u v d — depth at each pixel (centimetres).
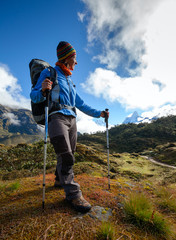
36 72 208
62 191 242
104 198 222
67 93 212
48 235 134
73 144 229
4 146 795
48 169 534
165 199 252
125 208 191
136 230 161
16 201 212
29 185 302
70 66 235
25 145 724
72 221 158
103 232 140
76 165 494
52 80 193
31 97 184
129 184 338
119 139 11306
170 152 3550
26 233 136
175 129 11069
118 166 852
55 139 187
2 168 563
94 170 461
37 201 204
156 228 166
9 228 143
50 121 195
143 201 200
